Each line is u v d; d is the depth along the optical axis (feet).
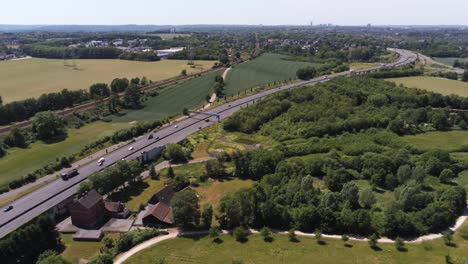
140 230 376.48
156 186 483.51
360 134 625.00
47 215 366.22
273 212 377.91
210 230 363.97
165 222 387.96
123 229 387.75
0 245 322.14
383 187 459.32
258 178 496.23
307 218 368.89
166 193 442.09
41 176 508.94
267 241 353.10
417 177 445.78
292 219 377.91
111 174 452.35
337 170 467.52
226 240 357.41
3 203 428.15
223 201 401.49
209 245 349.41
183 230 379.76
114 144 622.54
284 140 624.18
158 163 557.74
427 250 333.01
